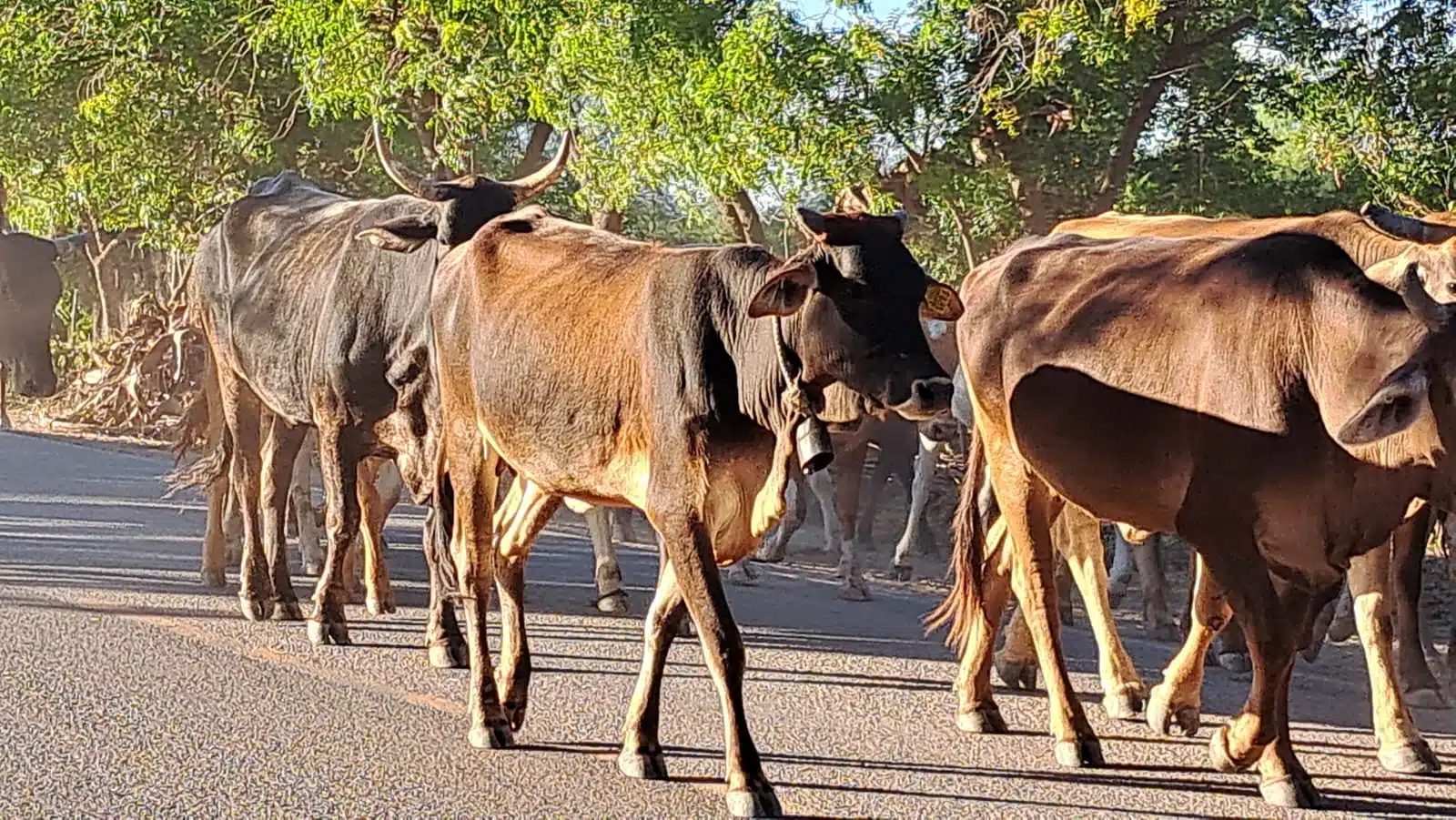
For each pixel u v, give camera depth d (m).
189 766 7.43
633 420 7.22
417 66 20.67
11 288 14.53
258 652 9.92
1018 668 9.80
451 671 9.59
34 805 6.81
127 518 16.27
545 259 7.97
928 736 8.49
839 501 13.82
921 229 21.25
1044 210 18.94
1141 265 8.05
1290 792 7.34
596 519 11.98
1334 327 7.15
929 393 6.51
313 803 6.98
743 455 6.94
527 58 19.48
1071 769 7.90
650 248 7.64
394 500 11.74
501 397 7.80
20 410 30.88
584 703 8.92
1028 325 8.30
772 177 17.34
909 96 17.25
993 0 17.61
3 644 9.67
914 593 14.31
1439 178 16.69
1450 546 10.51
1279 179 20.12
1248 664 10.91
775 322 6.74
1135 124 18.72
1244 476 7.26
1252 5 18.08
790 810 7.10
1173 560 16.34
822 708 9.06
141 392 27.77
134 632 10.27
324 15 21.34
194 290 12.63
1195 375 7.49
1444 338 6.87
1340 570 7.38
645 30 18.00
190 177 25.36
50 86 25.88
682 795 7.20
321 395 10.41
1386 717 8.09
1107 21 16.77
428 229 9.73
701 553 6.92
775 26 17.00
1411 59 17.34
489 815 6.88
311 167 26.34
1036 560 8.28
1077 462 7.92
